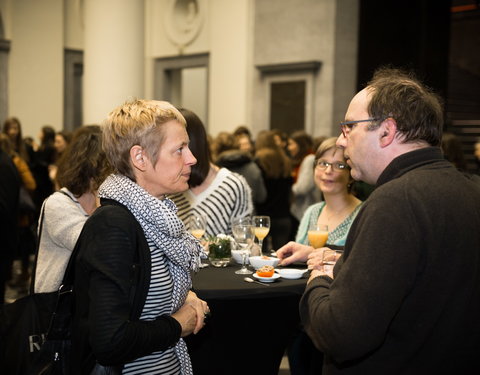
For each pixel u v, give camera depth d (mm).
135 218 1350
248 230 2209
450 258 1146
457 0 14055
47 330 1449
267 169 5133
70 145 2076
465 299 1163
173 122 1421
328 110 7957
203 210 2643
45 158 6801
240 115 8984
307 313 1355
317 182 2650
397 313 1185
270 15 8484
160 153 1395
